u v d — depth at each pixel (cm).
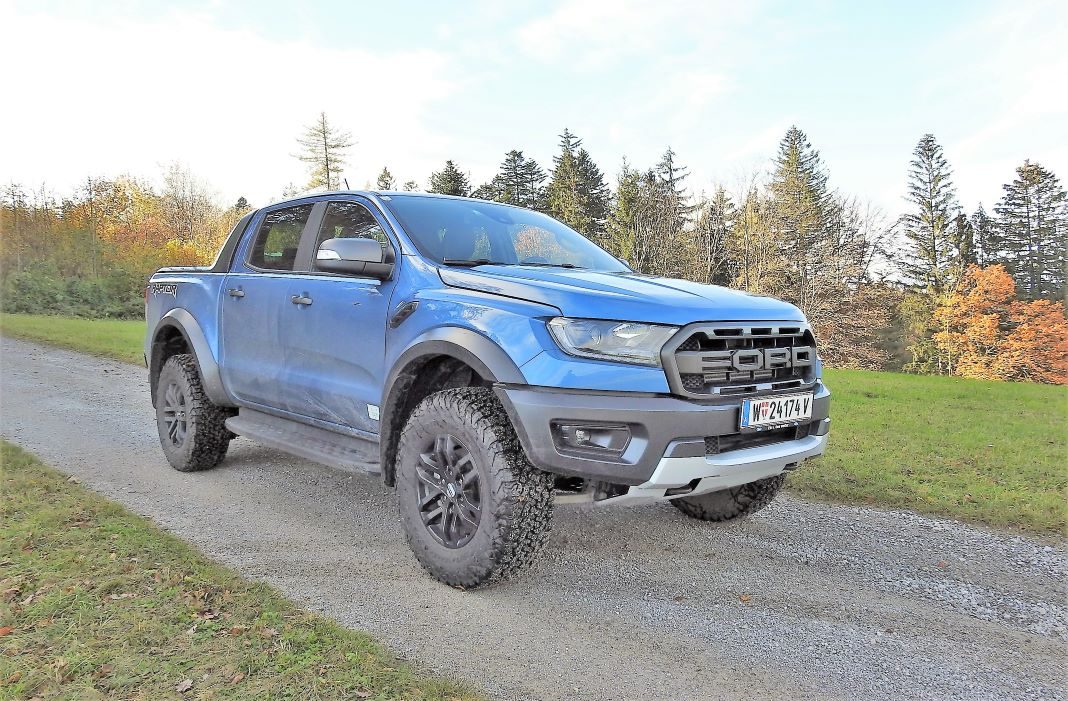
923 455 652
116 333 1778
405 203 412
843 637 300
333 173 6938
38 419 719
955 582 361
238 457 580
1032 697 256
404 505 351
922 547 409
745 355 316
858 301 4288
